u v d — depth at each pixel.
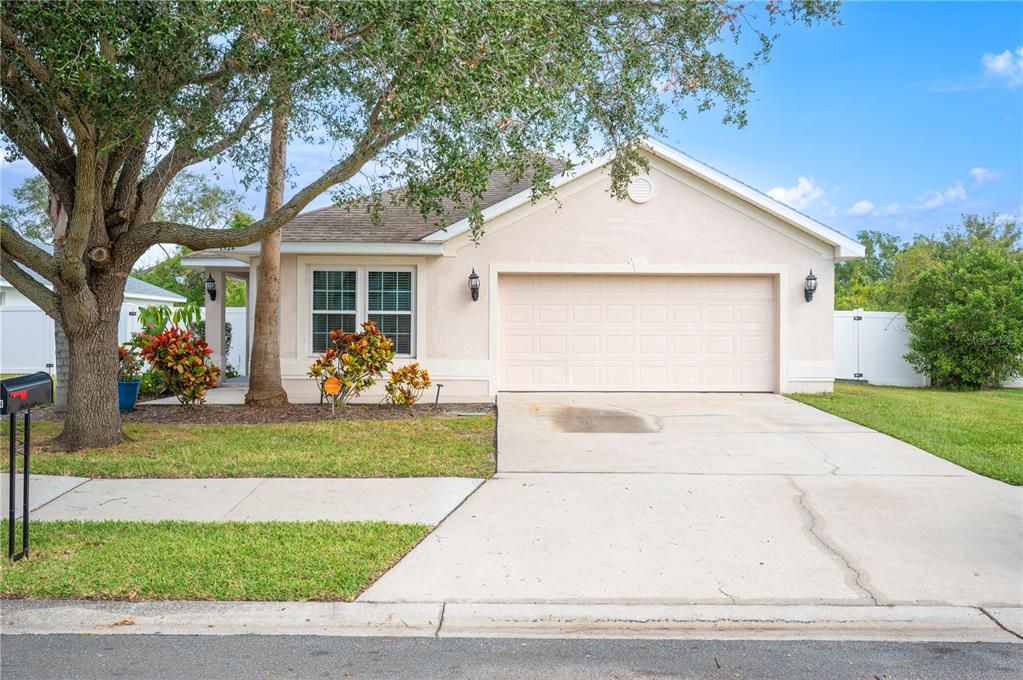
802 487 7.11
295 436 9.50
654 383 13.72
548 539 5.65
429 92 6.84
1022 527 5.94
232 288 27.53
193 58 7.61
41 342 19.09
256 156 10.26
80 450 8.61
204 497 6.77
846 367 17.34
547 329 13.70
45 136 8.70
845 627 4.33
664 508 6.44
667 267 13.44
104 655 3.95
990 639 4.21
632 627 4.33
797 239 13.51
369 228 13.62
